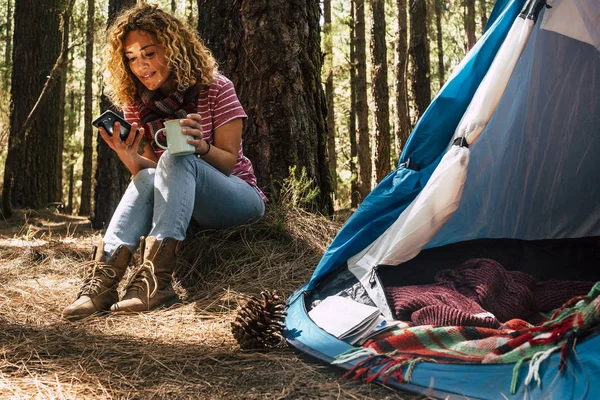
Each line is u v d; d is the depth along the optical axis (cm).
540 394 168
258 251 336
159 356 221
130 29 298
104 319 267
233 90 323
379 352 205
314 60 425
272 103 405
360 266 269
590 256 323
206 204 316
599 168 332
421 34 1134
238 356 222
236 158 319
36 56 1039
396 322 231
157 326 258
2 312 275
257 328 229
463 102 267
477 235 324
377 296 252
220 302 290
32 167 1063
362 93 1256
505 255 318
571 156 329
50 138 1084
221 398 186
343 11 1766
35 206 1063
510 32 255
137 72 304
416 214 252
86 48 1614
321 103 430
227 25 413
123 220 292
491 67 255
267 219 357
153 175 300
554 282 275
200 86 313
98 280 278
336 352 214
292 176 389
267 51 405
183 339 243
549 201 337
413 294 244
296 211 379
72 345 233
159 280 284
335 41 1641
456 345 202
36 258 384
